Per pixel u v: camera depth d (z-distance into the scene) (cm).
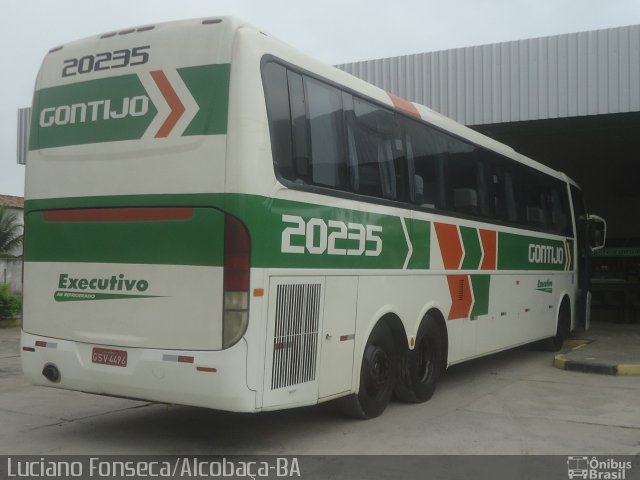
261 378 538
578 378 984
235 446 614
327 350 614
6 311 1672
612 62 1215
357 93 680
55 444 621
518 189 1075
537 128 1508
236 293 528
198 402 540
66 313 603
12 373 1015
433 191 811
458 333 869
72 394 849
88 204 594
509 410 768
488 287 953
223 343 529
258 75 550
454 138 871
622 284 1995
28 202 635
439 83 1341
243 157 534
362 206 668
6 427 684
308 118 604
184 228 548
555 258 1236
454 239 854
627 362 1040
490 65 1302
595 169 2119
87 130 602
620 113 1248
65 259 606
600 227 1505
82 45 619
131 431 668
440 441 634
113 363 575
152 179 564
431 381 810
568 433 667
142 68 580
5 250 3116
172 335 550
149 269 562
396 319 732
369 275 676
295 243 574
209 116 546
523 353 1245
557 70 1252
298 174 584
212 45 553
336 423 696
